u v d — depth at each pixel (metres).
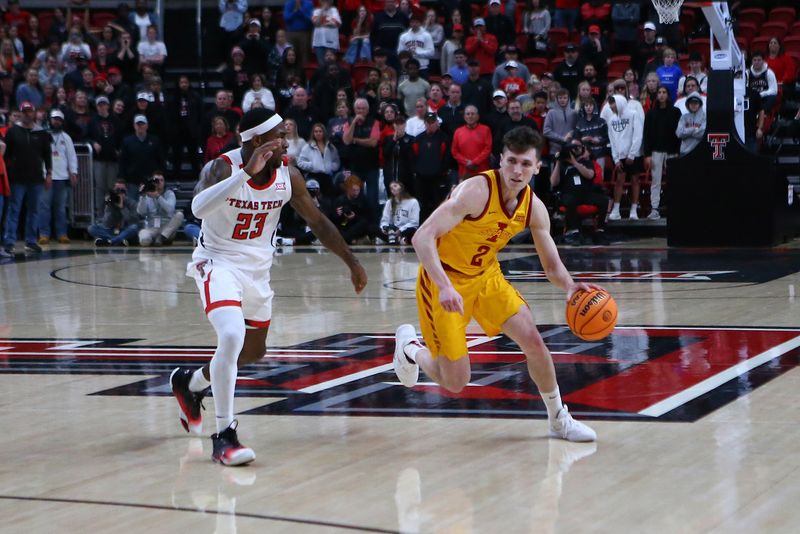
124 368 9.53
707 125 19.95
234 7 28.05
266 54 26.11
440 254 6.62
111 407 8.01
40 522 5.22
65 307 13.76
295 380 8.81
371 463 6.25
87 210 25.20
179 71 29.70
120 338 11.20
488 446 6.59
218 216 6.68
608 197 21.44
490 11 25.88
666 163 21.33
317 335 11.07
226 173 6.64
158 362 9.80
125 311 13.27
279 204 6.72
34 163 22.05
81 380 9.04
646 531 4.89
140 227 23.70
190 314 12.89
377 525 5.07
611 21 26.75
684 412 7.31
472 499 5.46
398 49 26.05
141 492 5.74
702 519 5.03
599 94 23.55
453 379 6.72
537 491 5.59
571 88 24.16
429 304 6.67
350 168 22.86
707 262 17.47
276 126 6.60
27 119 22.05
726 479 5.69
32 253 21.98
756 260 17.61
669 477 5.77
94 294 15.05
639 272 16.28
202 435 7.11
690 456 6.19
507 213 6.46
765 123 23.17
